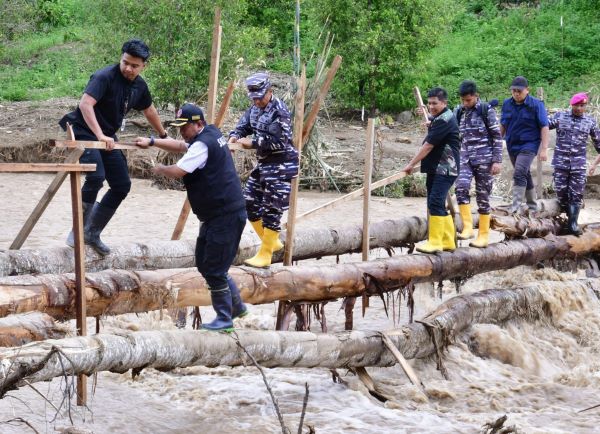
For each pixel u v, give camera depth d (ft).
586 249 40.81
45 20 116.06
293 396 25.57
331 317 34.58
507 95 89.92
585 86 89.61
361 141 77.56
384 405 25.63
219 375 27.20
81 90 92.89
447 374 28.45
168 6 65.82
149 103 26.43
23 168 20.17
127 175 25.99
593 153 73.92
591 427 23.98
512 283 39.60
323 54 52.19
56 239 43.42
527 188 40.98
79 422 22.16
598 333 34.50
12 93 90.38
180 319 30.71
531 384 27.55
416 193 66.03
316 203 59.88
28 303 21.33
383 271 29.63
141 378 26.30
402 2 77.36
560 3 106.32
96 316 23.62
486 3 110.83
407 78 81.92
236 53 68.18
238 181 21.85
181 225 30.42
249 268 26.48
